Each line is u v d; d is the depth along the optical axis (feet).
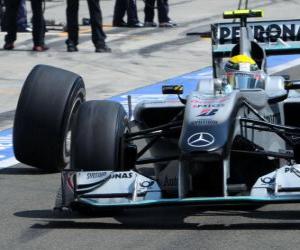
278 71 214.48
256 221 88.22
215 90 94.17
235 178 91.76
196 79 205.36
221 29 123.24
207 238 83.15
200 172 87.86
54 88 110.93
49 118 109.91
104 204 85.05
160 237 84.33
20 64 228.43
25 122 110.32
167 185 93.35
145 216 92.94
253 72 102.32
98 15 243.60
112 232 86.84
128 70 219.41
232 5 356.18
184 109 95.91
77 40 248.11
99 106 93.40
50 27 301.02
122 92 191.72
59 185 109.91
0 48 256.32
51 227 89.66
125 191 86.48
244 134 92.17
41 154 111.34
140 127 105.81
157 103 104.27
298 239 81.35
